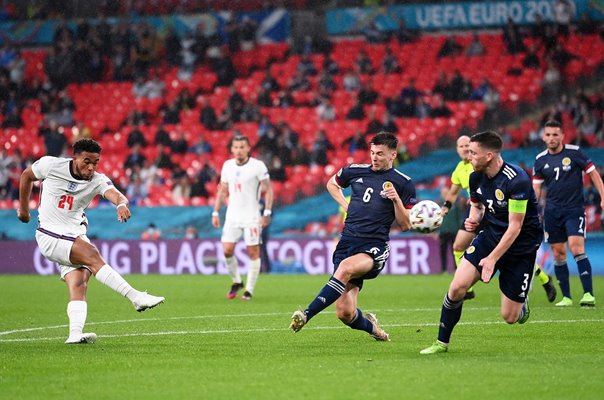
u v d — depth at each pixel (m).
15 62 119.25
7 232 93.88
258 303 53.25
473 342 33.25
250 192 56.50
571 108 99.81
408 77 110.69
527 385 23.83
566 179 49.44
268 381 24.66
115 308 50.25
